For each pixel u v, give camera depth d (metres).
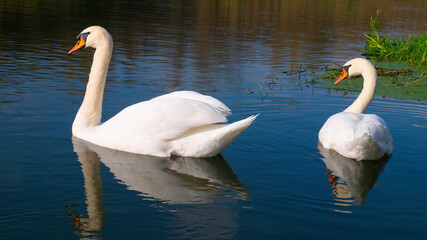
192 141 5.65
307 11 28.17
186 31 17.66
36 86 8.48
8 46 12.46
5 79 8.85
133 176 4.98
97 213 4.06
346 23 23.42
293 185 4.90
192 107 5.67
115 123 5.92
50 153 5.50
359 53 15.16
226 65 11.93
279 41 16.73
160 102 5.79
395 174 5.36
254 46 15.31
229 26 20.06
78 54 12.13
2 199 4.24
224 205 4.32
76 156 5.48
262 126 6.99
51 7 21.78
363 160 5.79
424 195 4.77
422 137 6.73
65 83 8.87
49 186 4.58
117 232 3.74
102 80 6.30
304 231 3.88
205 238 3.69
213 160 5.60
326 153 5.99
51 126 6.43
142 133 5.75
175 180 4.93
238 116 7.44
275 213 4.20
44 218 3.94
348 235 3.84
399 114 7.94
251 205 4.35
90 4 24.23
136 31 16.69
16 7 20.84
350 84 10.50
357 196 4.68
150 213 4.09
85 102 6.24
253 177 5.09
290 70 11.80
